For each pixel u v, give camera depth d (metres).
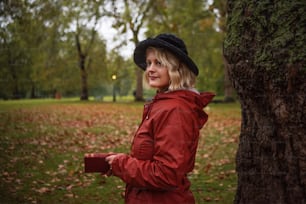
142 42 1.91
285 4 2.43
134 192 1.84
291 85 2.32
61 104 22.02
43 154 6.70
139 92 29.88
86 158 1.85
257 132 2.71
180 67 1.84
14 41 8.59
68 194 4.48
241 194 2.89
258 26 2.53
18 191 4.46
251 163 2.78
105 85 42.06
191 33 21.89
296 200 2.46
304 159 2.39
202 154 7.24
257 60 2.49
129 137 9.32
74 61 30.03
